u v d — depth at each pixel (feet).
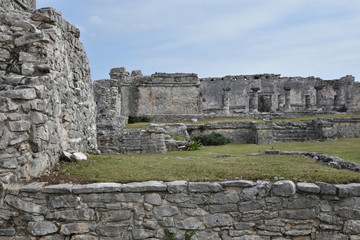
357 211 15.48
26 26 19.90
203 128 68.69
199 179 16.84
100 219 15.19
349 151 42.04
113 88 71.46
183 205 15.51
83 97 28.35
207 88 142.41
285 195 15.60
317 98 117.80
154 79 102.17
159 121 83.35
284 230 15.60
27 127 16.12
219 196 15.65
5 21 19.74
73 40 26.09
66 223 15.03
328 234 15.51
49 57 19.71
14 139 15.40
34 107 16.62
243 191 15.70
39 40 19.53
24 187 15.10
